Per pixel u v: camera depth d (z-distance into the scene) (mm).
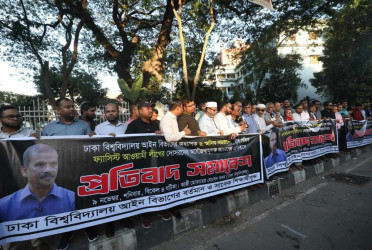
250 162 3736
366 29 14102
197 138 3098
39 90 15164
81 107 3691
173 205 2756
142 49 13398
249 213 3336
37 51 11406
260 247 2445
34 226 1934
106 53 13711
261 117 4637
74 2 10477
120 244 2295
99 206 2250
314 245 2428
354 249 2312
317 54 24406
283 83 19578
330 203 3500
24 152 1938
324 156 5809
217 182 3256
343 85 17516
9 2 10125
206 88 12727
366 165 5605
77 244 2143
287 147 4527
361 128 7078
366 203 3398
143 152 2586
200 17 9906
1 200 1832
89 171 2225
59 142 2096
